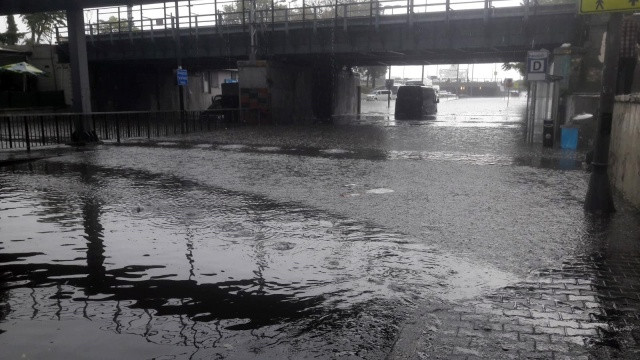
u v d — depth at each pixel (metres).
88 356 3.65
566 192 9.84
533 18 27.59
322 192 9.88
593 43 20.22
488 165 13.74
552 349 3.69
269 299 4.68
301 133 26.00
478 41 29.64
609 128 7.88
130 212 8.21
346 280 5.14
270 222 7.53
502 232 6.93
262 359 3.61
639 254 5.94
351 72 50.97
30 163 14.32
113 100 48.16
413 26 30.67
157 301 4.65
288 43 34.19
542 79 18.14
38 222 7.57
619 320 4.19
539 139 19.84
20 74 42.69
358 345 3.81
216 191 10.02
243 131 27.47
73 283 5.11
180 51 35.62
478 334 3.93
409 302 4.58
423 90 44.03
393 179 11.44
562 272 5.34
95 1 18.53
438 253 6.01
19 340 3.91
